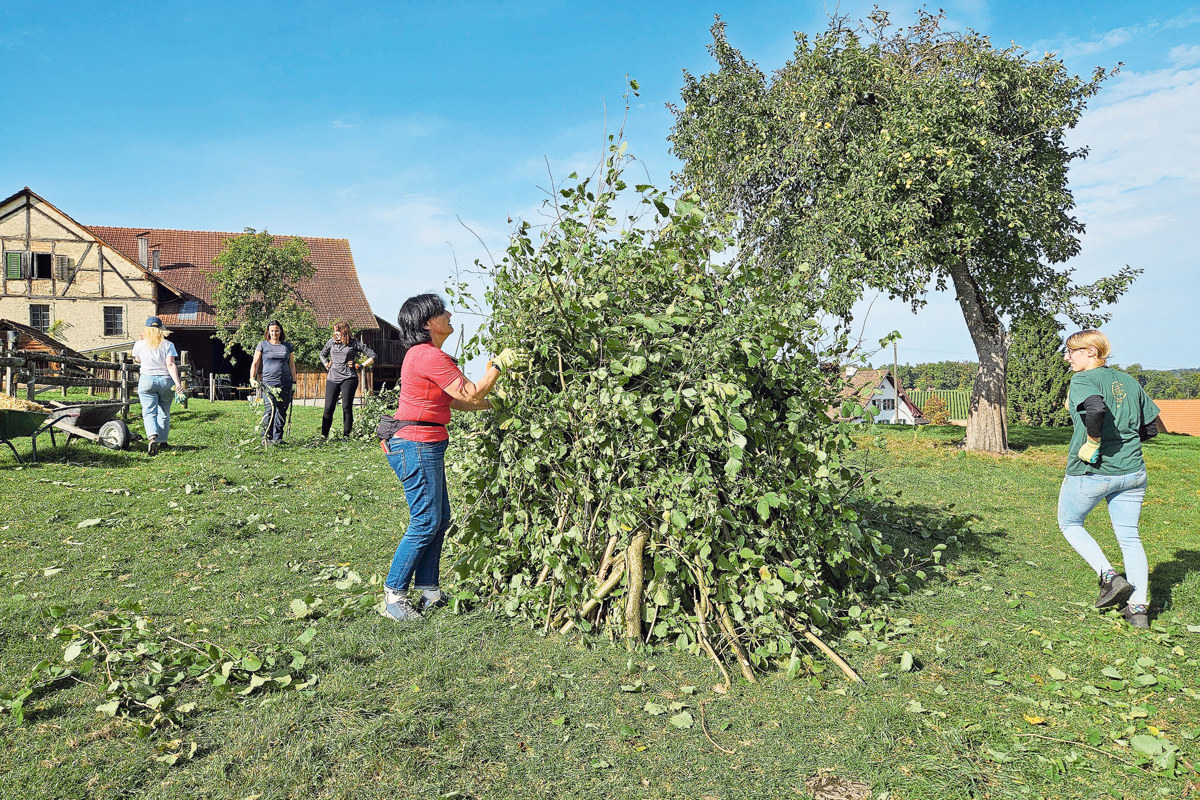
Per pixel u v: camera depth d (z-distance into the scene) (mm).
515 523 4043
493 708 2980
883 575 5043
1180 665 3631
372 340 38875
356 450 9617
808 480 3994
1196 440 17859
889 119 14016
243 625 3730
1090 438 4215
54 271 33531
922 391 63250
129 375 11438
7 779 2369
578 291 3938
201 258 39188
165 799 2328
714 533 3555
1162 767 2688
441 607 4074
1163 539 6395
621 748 2744
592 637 3680
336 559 5027
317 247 40719
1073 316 15281
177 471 7637
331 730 2742
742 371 3816
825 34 14898
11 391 9133
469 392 3709
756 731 2906
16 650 3295
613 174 3967
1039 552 5898
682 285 3988
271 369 9758
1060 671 3539
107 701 2891
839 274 13438
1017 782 2607
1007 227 14453
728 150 15281
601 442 3648
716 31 17234
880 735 2867
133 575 4492
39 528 5359
